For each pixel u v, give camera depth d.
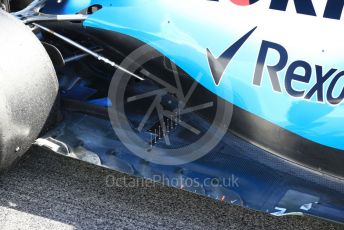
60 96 2.85
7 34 2.41
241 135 2.60
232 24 2.44
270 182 2.50
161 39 2.62
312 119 2.40
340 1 2.24
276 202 2.44
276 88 2.42
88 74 3.00
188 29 2.54
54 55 2.70
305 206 2.42
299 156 2.50
